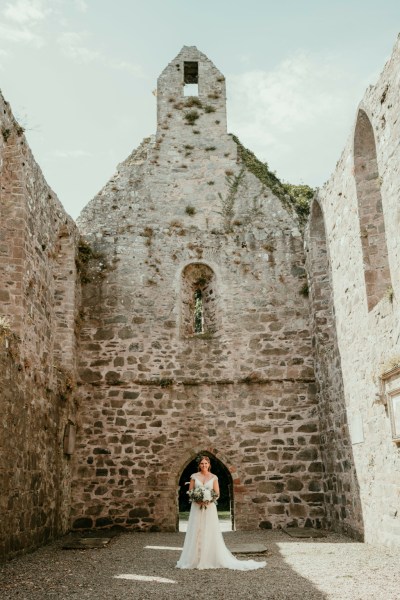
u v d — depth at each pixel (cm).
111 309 1334
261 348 1315
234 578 643
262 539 1027
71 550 916
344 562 737
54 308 1223
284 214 1420
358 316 977
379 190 962
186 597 545
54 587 603
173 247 1395
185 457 1245
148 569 716
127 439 1252
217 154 1504
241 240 1401
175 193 1452
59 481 1120
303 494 1218
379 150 834
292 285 1359
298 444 1250
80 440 1246
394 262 785
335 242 1126
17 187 988
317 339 1259
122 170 1477
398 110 761
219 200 1448
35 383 1007
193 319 1398
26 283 1003
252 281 1366
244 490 1223
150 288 1356
